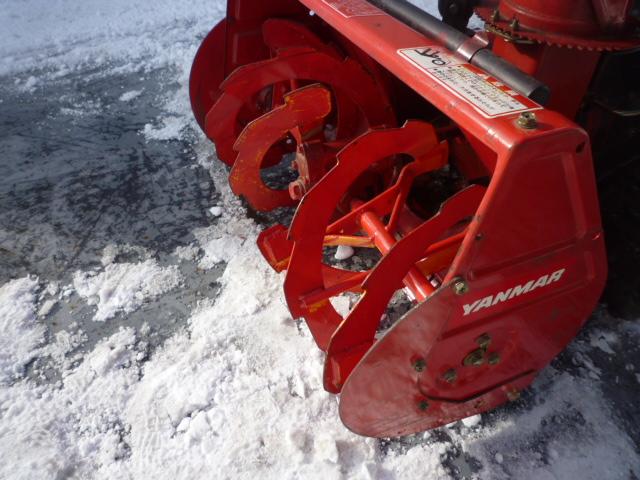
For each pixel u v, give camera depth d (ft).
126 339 5.82
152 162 8.52
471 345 4.15
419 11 4.70
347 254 6.69
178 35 12.73
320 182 4.70
